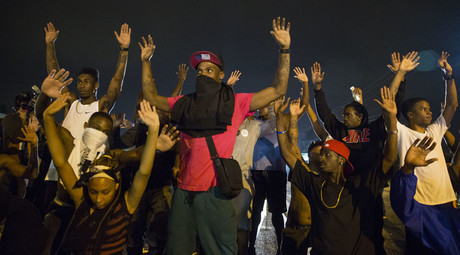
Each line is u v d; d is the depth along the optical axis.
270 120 4.71
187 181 2.56
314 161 4.04
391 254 4.35
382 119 3.95
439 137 3.81
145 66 2.93
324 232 2.91
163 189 4.07
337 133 4.30
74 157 2.97
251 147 4.30
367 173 3.04
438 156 3.57
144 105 2.50
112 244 2.58
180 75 5.23
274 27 2.58
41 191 4.84
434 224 3.17
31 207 2.52
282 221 4.58
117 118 4.49
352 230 2.87
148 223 4.11
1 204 2.34
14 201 2.43
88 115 3.91
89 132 2.97
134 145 4.66
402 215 2.92
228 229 2.53
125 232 2.65
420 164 2.71
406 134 3.70
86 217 2.59
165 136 2.80
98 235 2.55
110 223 2.58
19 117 4.39
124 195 2.67
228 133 2.53
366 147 3.99
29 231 2.46
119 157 3.04
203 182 2.51
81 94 4.03
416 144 2.75
